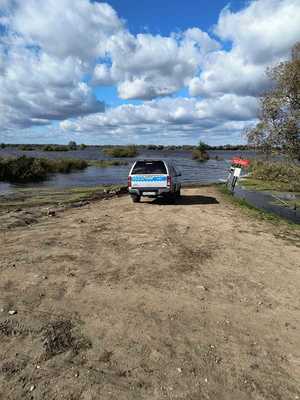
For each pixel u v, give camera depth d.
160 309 4.71
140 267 6.29
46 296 5.00
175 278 5.82
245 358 3.67
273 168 16.66
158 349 3.77
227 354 3.73
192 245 7.85
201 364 3.54
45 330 4.09
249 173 28.14
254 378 3.35
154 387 3.17
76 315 4.48
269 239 8.69
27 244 7.63
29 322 4.27
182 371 3.41
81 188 22.84
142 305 4.80
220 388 3.19
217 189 21.64
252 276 6.05
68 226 9.60
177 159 77.12
